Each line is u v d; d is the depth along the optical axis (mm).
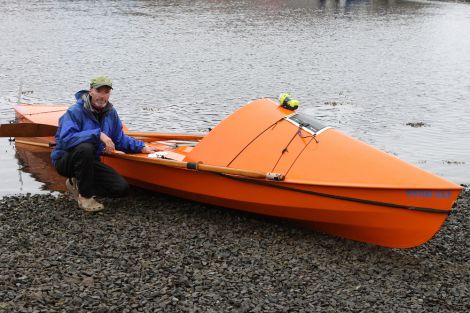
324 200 7000
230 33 31109
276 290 5695
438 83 19859
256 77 19812
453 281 6176
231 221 7637
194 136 9688
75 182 7949
